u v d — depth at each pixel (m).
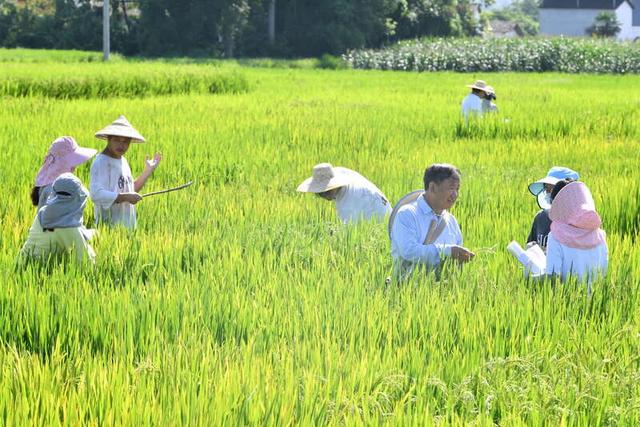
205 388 6.44
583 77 59.84
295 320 7.91
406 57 79.75
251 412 6.11
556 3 157.62
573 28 157.00
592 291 8.70
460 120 23.78
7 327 8.14
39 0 107.50
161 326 8.05
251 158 18.20
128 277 9.84
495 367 6.91
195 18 93.56
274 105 30.41
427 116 26.78
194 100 32.53
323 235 11.28
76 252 9.79
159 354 7.15
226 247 10.81
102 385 6.47
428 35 109.81
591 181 15.28
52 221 9.66
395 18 107.50
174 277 9.78
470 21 122.75
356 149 20.22
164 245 10.64
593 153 19.22
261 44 97.44
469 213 12.98
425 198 8.80
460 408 6.52
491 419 6.07
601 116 25.98
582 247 8.75
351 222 10.98
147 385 6.56
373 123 24.78
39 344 7.98
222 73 41.81
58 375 6.71
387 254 10.24
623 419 6.23
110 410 6.11
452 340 7.68
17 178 15.08
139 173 16.38
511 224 11.92
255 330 7.83
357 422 5.96
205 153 18.42
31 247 9.87
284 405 6.14
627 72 74.88
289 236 11.18
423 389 6.58
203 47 95.12
